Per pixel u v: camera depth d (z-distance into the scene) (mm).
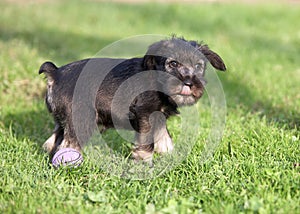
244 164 4926
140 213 4008
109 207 4117
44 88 8320
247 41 13430
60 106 5371
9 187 4410
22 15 15531
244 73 9891
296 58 11695
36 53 10656
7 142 5605
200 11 17391
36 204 4129
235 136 5844
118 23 15055
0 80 8539
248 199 4188
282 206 4059
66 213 4008
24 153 5352
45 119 6879
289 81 9414
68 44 12031
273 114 7230
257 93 8617
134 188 4500
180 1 19672
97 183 4637
